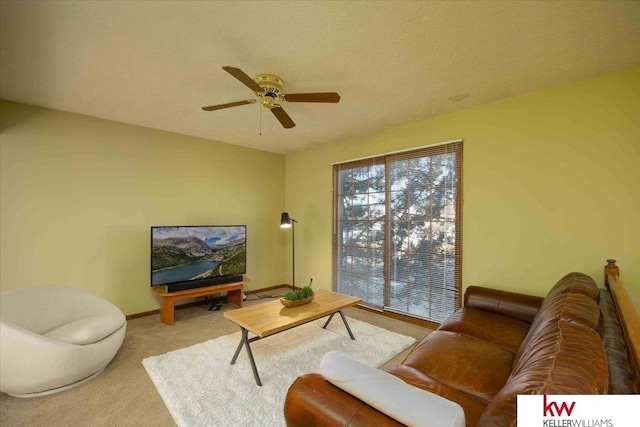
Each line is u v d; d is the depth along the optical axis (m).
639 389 0.88
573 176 2.46
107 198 3.43
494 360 1.73
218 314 3.79
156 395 2.07
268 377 2.28
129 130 3.58
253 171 4.82
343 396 1.04
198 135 4.07
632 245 2.22
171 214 3.92
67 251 3.18
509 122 2.79
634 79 2.22
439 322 3.25
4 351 1.92
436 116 3.28
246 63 2.15
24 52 2.01
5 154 2.85
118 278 3.51
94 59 2.11
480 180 2.97
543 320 1.53
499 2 1.54
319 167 4.67
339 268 4.36
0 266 2.83
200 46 1.95
